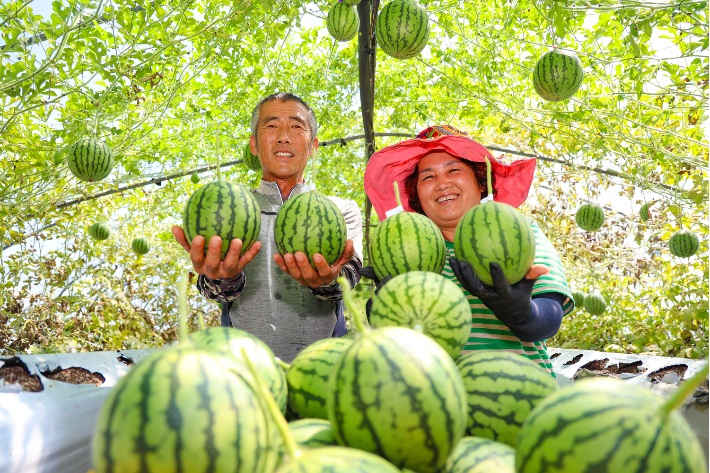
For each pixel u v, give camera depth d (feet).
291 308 9.45
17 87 15.79
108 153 17.25
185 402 2.53
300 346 9.43
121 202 31.01
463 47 20.38
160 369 2.66
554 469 2.52
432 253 5.81
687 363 9.76
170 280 32.32
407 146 8.15
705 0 12.89
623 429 2.42
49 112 18.97
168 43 16.51
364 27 14.55
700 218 23.54
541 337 6.16
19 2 14.07
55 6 15.06
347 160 28.09
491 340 7.16
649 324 24.45
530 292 5.48
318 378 4.11
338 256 7.15
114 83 17.11
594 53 17.62
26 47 15.21
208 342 3.85
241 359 3.68
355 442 2.92
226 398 2.61
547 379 3.95
